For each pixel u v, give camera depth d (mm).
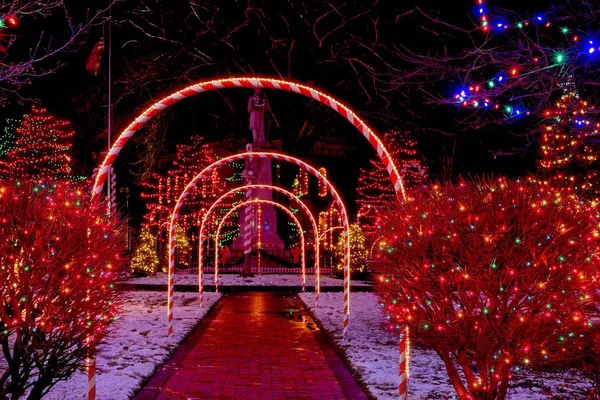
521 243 5992
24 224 5891
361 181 41531
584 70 9195
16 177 6543
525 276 6004
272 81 8531
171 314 12938
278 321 16109
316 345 12406
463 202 6254
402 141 36062
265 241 35281
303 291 24062
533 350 6180
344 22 30641
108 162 8539
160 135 34594
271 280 28531
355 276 28922
